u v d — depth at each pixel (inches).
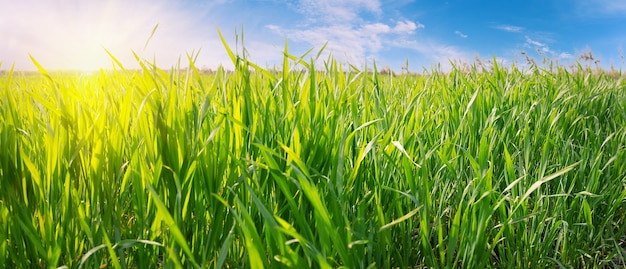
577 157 82.1
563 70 149.7
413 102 75.7
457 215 49.5
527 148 68.2
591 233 66.7
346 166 57.6
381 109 73.4
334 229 39.3
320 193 47.4
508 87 105.2
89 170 49.1
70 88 52.3
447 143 66.3
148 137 49.3
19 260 47.0
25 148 59.5
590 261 66.1
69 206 46.8
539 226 61.0
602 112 115.6
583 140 100.2
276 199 51.4
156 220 45.9
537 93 115.0
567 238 65.7
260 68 54.7
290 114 57.5
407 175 51.7
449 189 73.6
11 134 47.9
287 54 55.6
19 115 60.7
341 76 64.3
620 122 110.5
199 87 61.3
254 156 53.2
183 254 47.8
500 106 95.6
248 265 47.1
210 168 48.4
